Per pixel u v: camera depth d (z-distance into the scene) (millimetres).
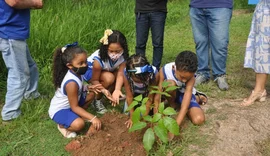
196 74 4598
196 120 3453
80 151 3135
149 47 6191
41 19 5723
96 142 3160
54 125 3605
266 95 4184
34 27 5363
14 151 3242
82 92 3500
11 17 3391
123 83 3740
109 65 3809
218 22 4238
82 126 3330
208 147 3164
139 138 3223
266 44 3709
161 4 4457
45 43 5250
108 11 7105
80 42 5641
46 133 3484
